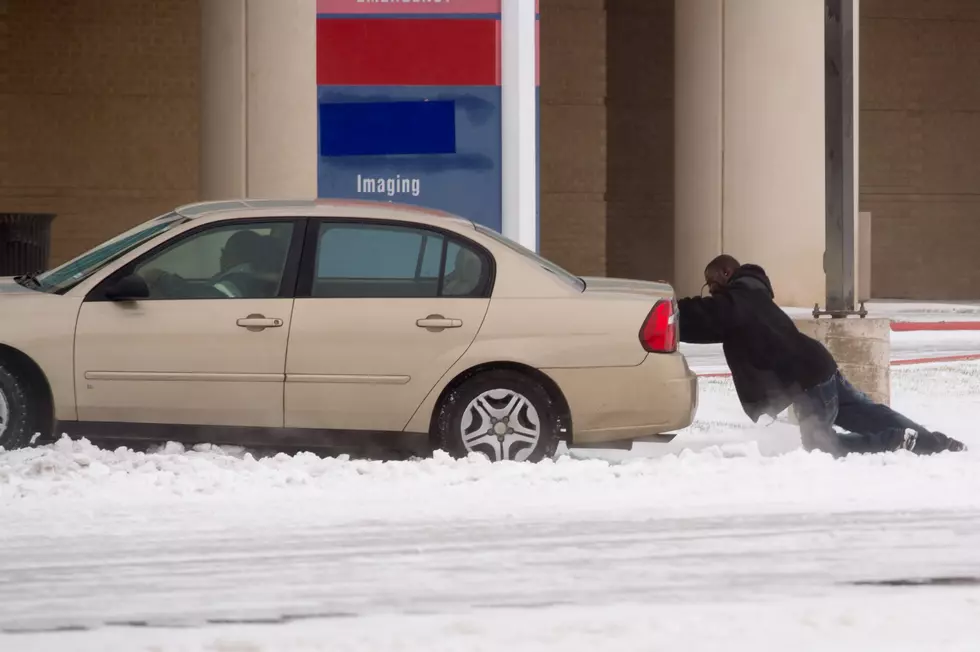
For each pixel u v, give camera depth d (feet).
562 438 84.69
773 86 238.68
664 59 303.89
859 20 311.47
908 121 314.35
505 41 199.82
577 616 52.11
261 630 50.03
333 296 83.30
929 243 316.19
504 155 200.03
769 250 239.71
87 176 293.02
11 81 290.56
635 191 304.50
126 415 82.28
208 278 84.43
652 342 84.28
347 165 202.59
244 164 219.41
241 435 82.64
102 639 48.75
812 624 51.21
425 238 84.69
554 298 83.97
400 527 66.90
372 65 201.26
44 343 81.87
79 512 69.21
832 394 88.74
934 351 177.27
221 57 220.64
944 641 49.11
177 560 60.34
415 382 82.38
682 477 79.92
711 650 47.78
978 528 67.67
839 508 72.13
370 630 50.11
